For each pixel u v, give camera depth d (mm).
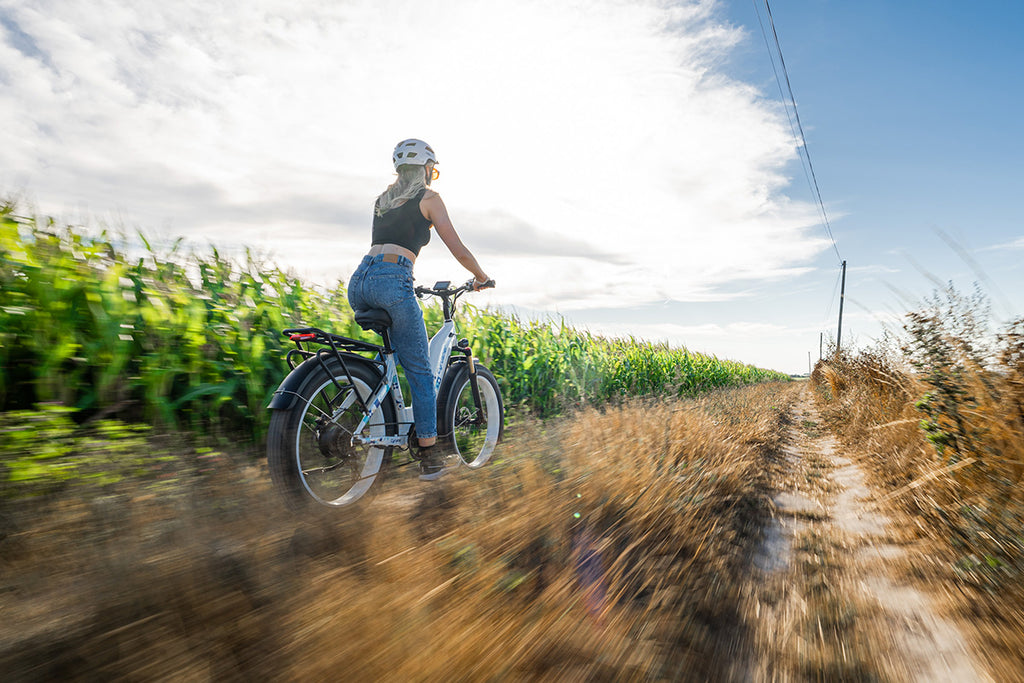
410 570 1954
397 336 3211
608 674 1508
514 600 1847
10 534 2049
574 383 8219
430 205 3158
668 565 2281
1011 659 1649
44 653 1454
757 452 5270
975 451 3113
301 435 2977
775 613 1963
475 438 4613
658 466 3676
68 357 3160
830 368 11578
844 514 3277
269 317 4383
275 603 1736
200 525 2275
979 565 2242
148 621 1606
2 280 3055
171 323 3645
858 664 1636
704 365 18656
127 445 2797
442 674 1390
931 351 3982
